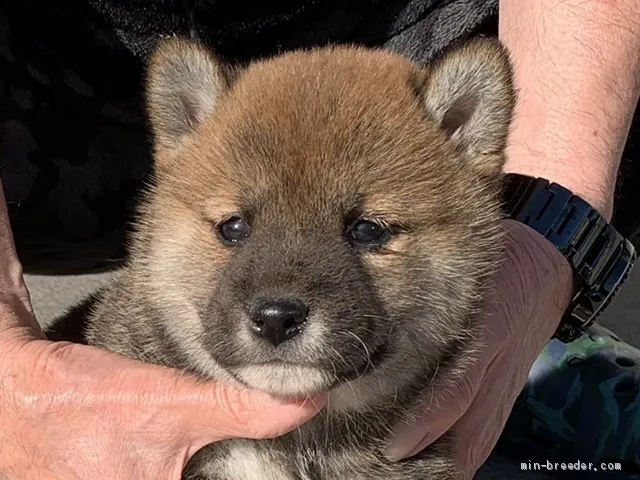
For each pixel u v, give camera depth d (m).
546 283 0.28
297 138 0.23
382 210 0.23
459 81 0.26
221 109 0.25
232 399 0.22
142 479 0.23
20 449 0.23
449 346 0.25
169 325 0.25
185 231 0.24
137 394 0.22
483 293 0.25
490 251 0.25
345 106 0.24
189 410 0.22
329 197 0.23
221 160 0.24
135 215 0.31
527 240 0.29
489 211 0.26
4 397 0.23
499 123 0.26
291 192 0.23
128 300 0.26
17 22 0.33
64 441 0.23
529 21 0.33
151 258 0.25
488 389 0.27
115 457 0.23
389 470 0.25
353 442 0.25
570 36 0.32
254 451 0.25
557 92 0.32
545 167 0.31
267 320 0.21
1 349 0.23
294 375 0.22
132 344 0.26
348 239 0.23
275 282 0.22
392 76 0.26
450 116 0.26
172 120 0.26
